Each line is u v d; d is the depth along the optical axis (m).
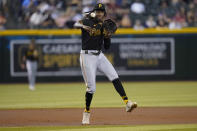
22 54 65.50
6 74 65.56
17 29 66.38
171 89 53.75
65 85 62.00
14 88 58.41
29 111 34.00
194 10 71.25
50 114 32.09
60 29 66.88
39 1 70.81
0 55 65.38
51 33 65.56
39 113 32.72
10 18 69.19
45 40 65.62
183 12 70.88
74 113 32.53
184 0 72.31
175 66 65.94
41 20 68.62
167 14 70.50
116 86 26.86
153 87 56.84
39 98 45.50
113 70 26.95
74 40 65.62
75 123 27.80
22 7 70.38
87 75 26.44
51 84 64.06
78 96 47.00
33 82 56.38
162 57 65.94
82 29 26.30
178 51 65.88
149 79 66.19
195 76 66.00
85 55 26.33
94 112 32.97
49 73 65.88
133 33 65.62
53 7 70.75
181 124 26.94
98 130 24.89
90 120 29.02
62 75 65.88
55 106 37.84
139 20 68.94
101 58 26.77
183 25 68.81
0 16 68.81
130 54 65.75
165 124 27.00
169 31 65.69
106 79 65.94
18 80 65.69
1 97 47.09
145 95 47.09
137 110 33.81
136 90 53.03
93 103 39.97
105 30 26.22
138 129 25.12
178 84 60.78
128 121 28.39
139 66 65.88
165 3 71.69
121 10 70.38
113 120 28.92
